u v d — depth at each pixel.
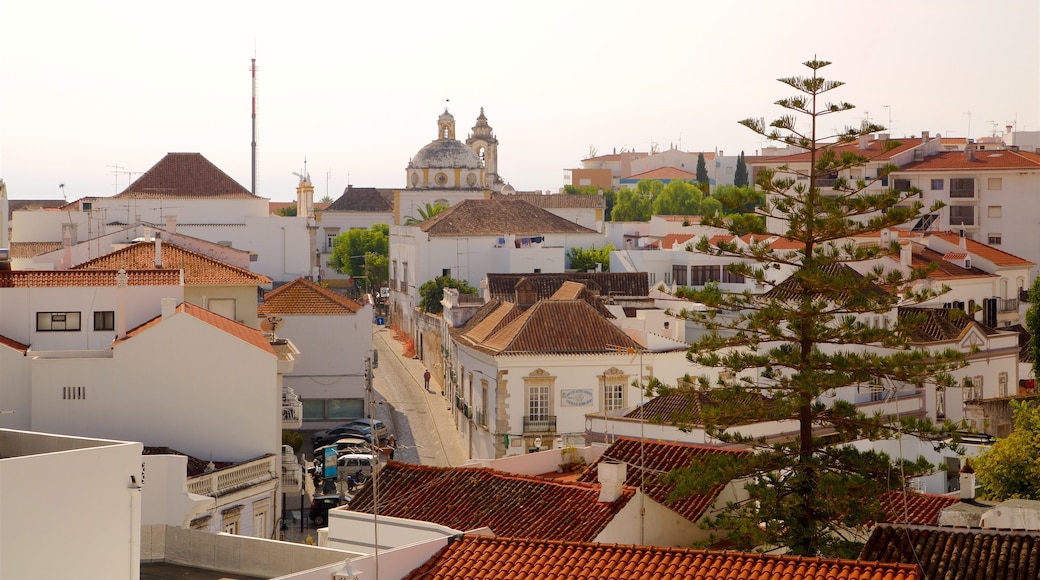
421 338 132.12
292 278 147.62
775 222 114.25
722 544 42.34
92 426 56.38
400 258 154.50
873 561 30.84
